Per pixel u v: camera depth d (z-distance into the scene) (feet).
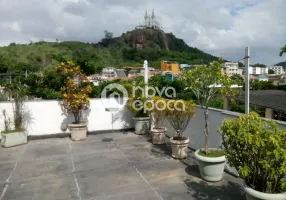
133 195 11.23
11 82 23.50
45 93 30.50
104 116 24.39
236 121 8.94
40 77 31.96
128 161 15.90
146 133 23.38
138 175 13.57
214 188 11.82
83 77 22.77
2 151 18.16
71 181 12.87
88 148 18.93
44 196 11.23
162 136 19.81
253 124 8.34
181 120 16.15
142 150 18.31
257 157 8.04
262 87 39.27
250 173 8.38
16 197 11.18
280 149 7.39
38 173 13.97
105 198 10.96
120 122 25.04
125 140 21.27
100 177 13.35
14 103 21.02
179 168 14.53
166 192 11.50
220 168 12.34
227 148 8.99
